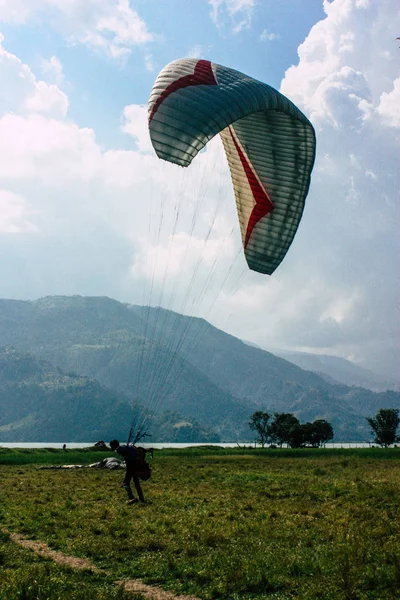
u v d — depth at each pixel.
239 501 18.91
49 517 16.33
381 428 142.75
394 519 14.91
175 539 13.24
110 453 57.53
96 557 11.95
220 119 16.09
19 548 12.58
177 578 10.57
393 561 10.48
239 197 20.95
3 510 17.80
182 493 21.70
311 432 149.62
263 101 17.06
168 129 16.27
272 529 13.88
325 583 9.68
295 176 19.44
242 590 9.82
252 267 21.25
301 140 18.83
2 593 9.33
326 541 12.70
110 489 24.06
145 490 23.31
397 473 29.73
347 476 28.23
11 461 47.88
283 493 20.77
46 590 9.40
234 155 20.47
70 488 24.78
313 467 37.31
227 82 17.31
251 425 156.25
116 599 9.06
